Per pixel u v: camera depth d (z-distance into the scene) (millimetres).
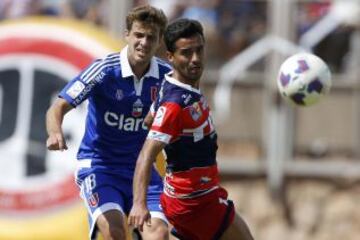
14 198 37750
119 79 26406
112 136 26812
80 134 37781
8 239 37156
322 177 45312
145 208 24547
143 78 26516
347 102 45312
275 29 45156
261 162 45250
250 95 45344
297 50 44875
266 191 45219
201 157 25625
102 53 38344
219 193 25922
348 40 44969
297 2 45125
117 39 44156
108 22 44844
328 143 45500
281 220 45000
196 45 24891
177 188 25781
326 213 45094
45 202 37750
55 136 25766
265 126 45312
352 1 44969
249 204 45125
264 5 45219
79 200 37656
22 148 38312
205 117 25344
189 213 25844
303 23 45156
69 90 26250
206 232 26000
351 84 45188
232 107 45344
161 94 25297
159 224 25906
